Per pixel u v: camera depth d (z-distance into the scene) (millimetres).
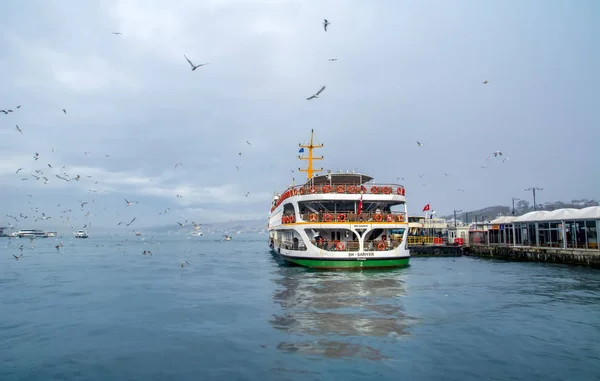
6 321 20359
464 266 46344
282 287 29281
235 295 26812
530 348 15141
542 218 54094
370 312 20812
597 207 47594
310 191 38969
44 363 14258
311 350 15000
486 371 13000
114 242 157750
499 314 20406
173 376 12891
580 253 44125
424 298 24547
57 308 23438
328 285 29453
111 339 16969
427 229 83250
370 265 37000
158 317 20719
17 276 39938
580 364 13594
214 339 16594
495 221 66625
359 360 13953
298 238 41719
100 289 30609
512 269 42500
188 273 41500
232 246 128000
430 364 13578
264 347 15445
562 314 20453
